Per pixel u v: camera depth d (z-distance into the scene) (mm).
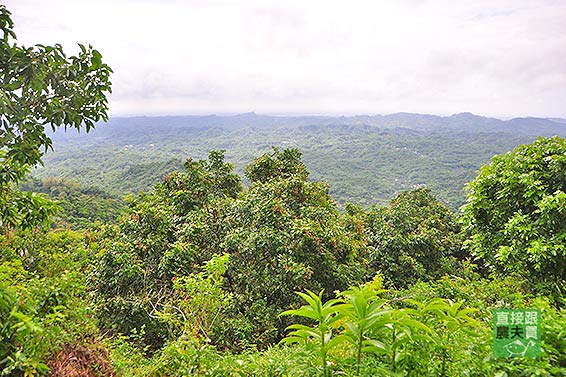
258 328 7500
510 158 7645
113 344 5305
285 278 8234
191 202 11000
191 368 3506
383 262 12469
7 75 3158
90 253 10992
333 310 2391
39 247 8203
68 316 3619
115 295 8102
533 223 6656
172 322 5832
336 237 9430
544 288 6488
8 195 3836
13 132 3305
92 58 3564
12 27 3104
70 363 3299
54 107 3461
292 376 2600
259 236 8695
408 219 14633
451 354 2486
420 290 7090
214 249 9359
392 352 2414
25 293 3193
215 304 5930
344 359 2453
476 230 8094
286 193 10820
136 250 8891
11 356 2803
